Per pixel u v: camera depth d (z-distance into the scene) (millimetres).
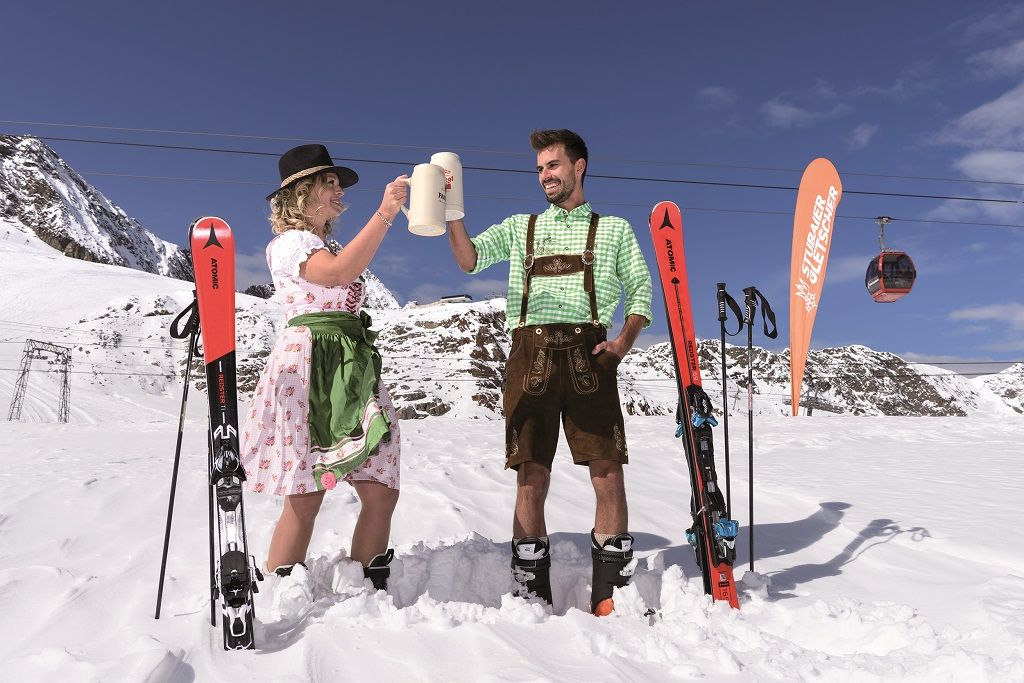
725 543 2055
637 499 3875
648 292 2346
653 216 2316
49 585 2221
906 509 3504
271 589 1992
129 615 1915
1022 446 7355
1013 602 1927
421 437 9016
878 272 13484
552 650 1659
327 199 2234
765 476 4816
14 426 13758
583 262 2316
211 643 1657
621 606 2041
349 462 2043
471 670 1536
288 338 2113
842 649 1747
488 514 3355
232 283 1896
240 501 1736
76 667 1485
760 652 1670
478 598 2283
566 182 2395
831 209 3762
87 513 3307
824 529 3225
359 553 2160
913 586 2293
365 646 1655
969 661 1421
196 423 16719
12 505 3391
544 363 2244
